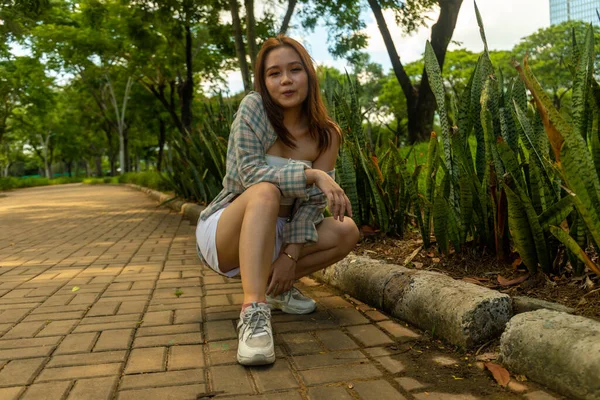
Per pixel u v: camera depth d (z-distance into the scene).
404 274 2.43
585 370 1.48
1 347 2.08
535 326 1.71
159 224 7.00
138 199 13.41
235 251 2.18
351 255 2.98
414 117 12.15
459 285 2.15
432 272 2.41
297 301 2.44
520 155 2.49
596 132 1.93
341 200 1.97
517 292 2.21
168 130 27.38
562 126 1.75
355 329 2.22
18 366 1.88
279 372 1.79
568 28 24.86
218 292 2.96
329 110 3.63
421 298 2.19
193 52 16.59
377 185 3.36
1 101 27.34
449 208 2.63
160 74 18.17
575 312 1.89
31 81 25.27
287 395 1.62
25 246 5.12
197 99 23.62
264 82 2.20
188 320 2.41
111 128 35.88
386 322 2.31
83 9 13.20
